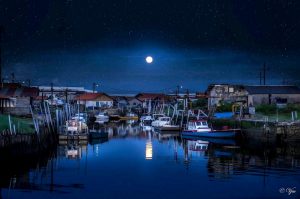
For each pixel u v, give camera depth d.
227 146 57.28
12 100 80.56
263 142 58.16
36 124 48.03
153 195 30.33
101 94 152.25
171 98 138.25
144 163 42.91
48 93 124.19
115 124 110.19
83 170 39.09
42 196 29.91
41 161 44.22
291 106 83.12
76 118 80.38
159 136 73.94
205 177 35.69
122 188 32.25
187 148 55.31
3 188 31.84
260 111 81.69
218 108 94.06
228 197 29.66
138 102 168.62
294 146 55.56
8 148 38.59
